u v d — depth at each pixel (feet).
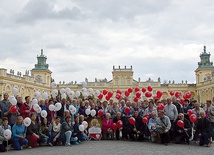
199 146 49.01
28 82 227.40
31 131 47.75
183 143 52.26
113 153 41.32
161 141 51.44
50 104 53.83
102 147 47.44
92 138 59.47
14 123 48.11
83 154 40.60
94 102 63.87
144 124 56.03
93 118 59.41
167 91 284.41
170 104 53.83
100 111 58.70
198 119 51.37
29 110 51.47
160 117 51.39
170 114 53.31
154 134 53.21
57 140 50.67
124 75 287.69
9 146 48.03
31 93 235.81
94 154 40.52
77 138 52.49
